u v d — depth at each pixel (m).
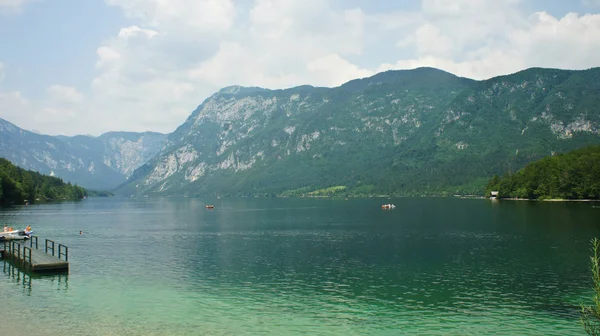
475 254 93.62
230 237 131.00
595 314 33.25
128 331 49.31
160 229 158.38
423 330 49.84
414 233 132.12
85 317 53.97
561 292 63.91
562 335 48.09
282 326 51.03
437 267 81.50
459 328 50.38
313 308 57.62
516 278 72.12
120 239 127.44
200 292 65.38
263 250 104.38
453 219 174.62
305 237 128.38
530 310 56.34
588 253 91.50
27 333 48.62
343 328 50.47
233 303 59.91
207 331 49.38
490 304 58.88
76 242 120.69
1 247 105.44
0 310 56.66
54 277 75.38
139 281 72.38
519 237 116.38
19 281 72.12
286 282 71.38
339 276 75.38
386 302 60.09
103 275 76.75
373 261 88.31
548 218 162.25
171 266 84.94
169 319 53.31
